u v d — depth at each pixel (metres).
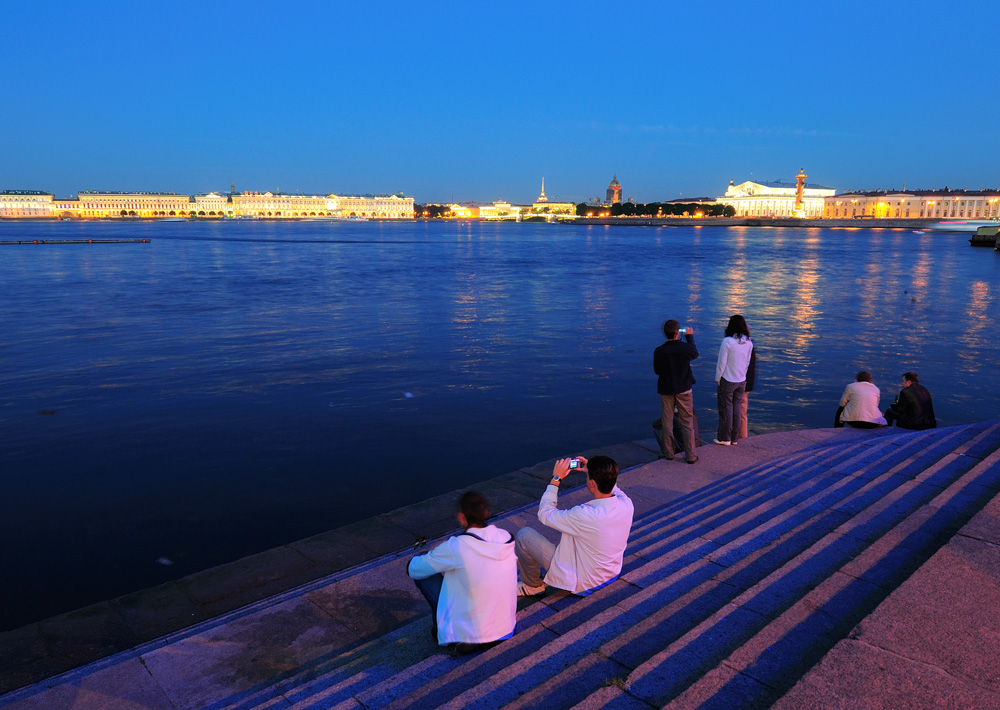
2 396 14.61
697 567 4.67
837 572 3.74
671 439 8.72
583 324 25.83
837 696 2.55
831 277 47.19
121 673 4.41
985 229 90.31
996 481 5.15
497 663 3.65
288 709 3.55
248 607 5.46
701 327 24.92
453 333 23.56
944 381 16.39
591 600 4.43
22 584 6.82
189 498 9.02
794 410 13.77
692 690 2.71
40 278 45.75
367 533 7.30
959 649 2.85
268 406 13.78
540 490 8.42
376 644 4.44
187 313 28.73
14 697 4.24
